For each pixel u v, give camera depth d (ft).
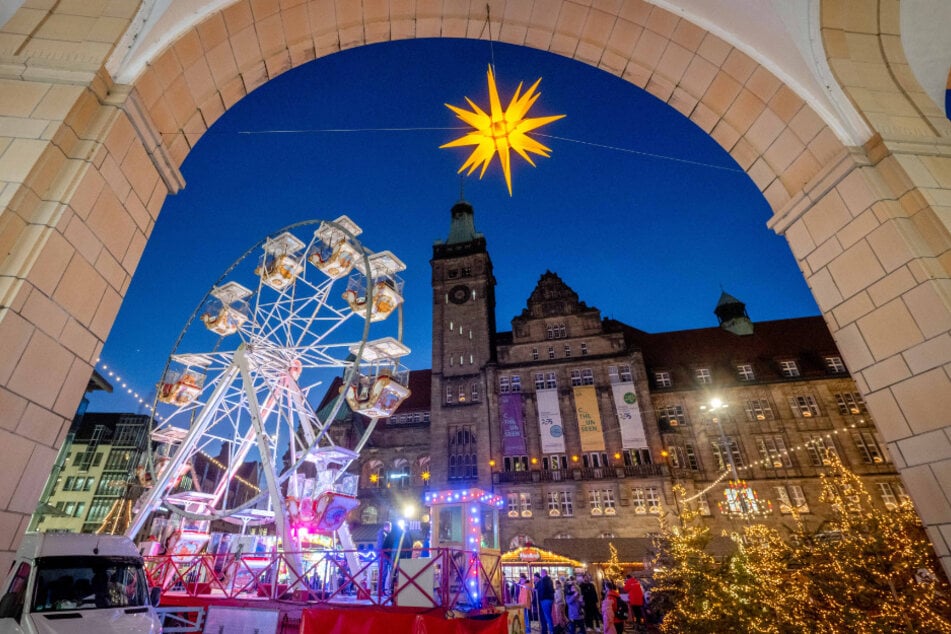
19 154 12.71
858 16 18.74
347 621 29.66
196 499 58.65
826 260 17.53
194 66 17.52
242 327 66.64
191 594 38.01
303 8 20.12
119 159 14.78
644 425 142.41
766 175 20.62
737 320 177.06
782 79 18.84
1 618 25.26
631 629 62.49
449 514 40.29
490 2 22.59
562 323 164.45
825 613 31.83
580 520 133.59
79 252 13.39
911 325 14.71
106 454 193.26
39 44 14.61
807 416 143.33
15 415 11.56
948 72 19.56
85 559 29.27
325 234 68.18
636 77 23.40
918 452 14.24
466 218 212.23
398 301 66.33
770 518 127.95
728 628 39.34
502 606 35.32
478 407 156.35
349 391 63.41
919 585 28.86
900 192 15.87
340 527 53.42
